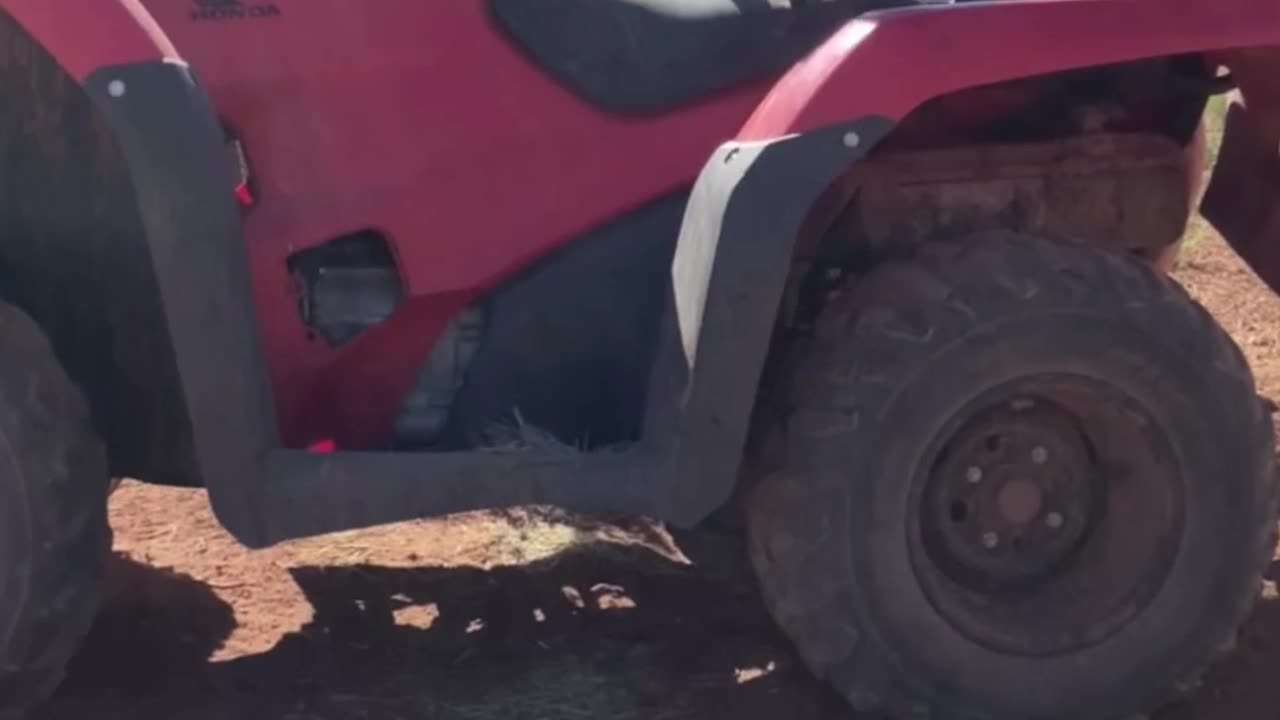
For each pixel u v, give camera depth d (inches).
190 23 143.1
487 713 153.6
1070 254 145.8
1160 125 167.0
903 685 146.8
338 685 157.6
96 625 166.7
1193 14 140.4
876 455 142.2
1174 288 147.0
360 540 187.3
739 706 155.9
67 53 130.4
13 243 145.4
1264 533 150.6
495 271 150.3
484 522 192.5
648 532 191.3
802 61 144.0
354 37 145.6
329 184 146.6
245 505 136.2
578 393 154.0
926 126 161.5
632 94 150.9
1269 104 163.9
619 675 161.3
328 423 152.9
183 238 130.7
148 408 147.7
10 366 135.5
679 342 140.3
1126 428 147.8
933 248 147.0
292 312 148.0
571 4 150.4
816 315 153.7
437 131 147.8
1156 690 151.2
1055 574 151.8
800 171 135.8
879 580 144.3
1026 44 138.3
